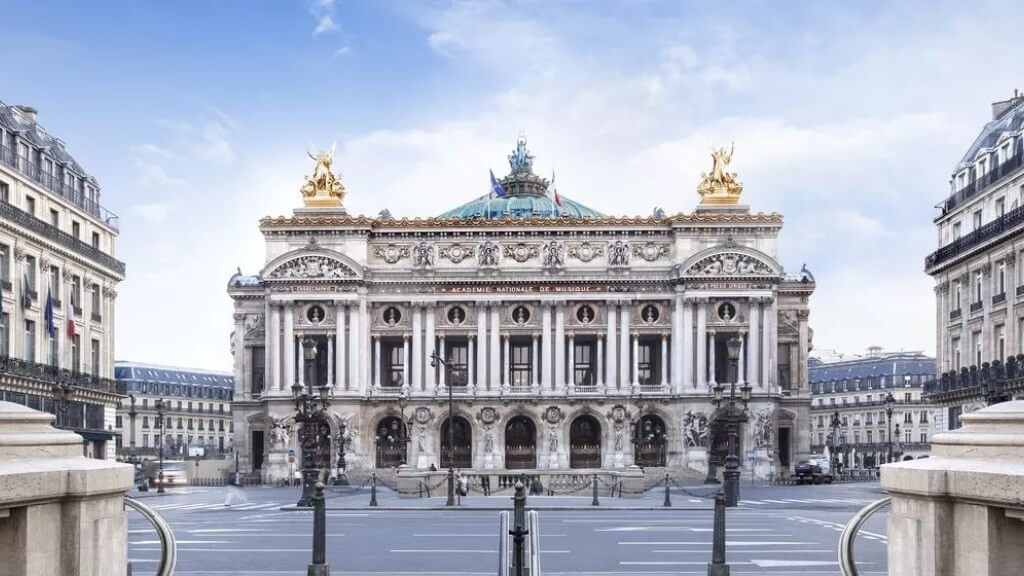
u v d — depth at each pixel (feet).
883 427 564.71
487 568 93.15
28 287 268.41
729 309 380.58
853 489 290.56
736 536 123.54
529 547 106.73
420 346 384.27
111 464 43.14
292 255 379.55
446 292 384.47
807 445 402.11
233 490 303.48
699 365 375.86
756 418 372.17
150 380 619.67
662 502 198.80
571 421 382.22
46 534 38.73
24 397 261.24
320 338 382.83
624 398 379.35
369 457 381.81
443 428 392.68
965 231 279.90
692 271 377.71
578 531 129.80
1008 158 254.47
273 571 90.58
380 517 160.25
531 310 386.11
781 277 380.17
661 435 384.88
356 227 383.65
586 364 400.47
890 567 42.86
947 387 276.82
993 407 39.68
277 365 377.50
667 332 384.47
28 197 274.57
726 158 395.55
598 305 385.50
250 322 410.72
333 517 160.76
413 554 104.37
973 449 38.55
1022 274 238.07
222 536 124.16
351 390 376.07
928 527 39.24
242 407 406.21
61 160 297.94
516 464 388.78
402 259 388.78
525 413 382.83
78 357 304.09
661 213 432.66
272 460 372.58
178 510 184.55
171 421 630.74
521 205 467.11
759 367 376.48
